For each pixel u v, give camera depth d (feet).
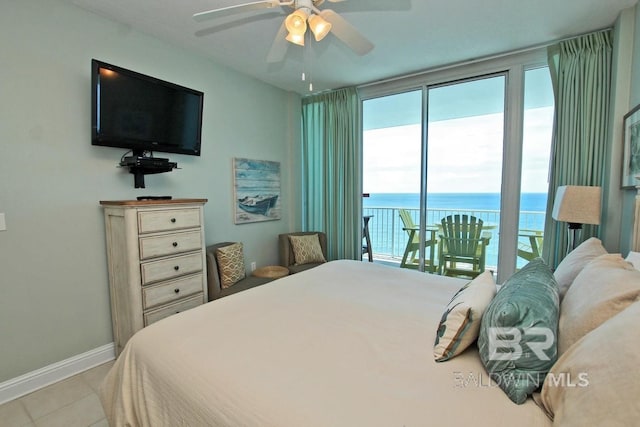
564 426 2.34
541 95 9.52
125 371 4.17
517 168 9.70
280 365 3.54
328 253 13.33
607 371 2.27
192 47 9.03
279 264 12.45
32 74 6.31
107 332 7.63
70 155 6.90
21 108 6.20
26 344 6.39
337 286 6.41
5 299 6.11
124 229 6.81
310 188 13.76
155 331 4.43
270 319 4.81
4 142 6.02
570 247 8.31
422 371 3.41
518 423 2.63
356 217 12.70
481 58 9.79
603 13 7.39
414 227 12.51
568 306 3.60
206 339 4.16
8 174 6.09
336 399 2.94
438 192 11.62
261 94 11.87
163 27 7.89
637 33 6.97
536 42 8.80
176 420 3.38
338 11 7.21
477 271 11.37
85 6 6.93
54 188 6.70
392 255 15.12
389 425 2.61
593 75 8.21
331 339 4.16
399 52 9.34
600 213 7.58
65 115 6.79
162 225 7.31
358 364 3.55
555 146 8.81
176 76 8.93
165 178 8.84
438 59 9.86
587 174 8.41
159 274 7.29
